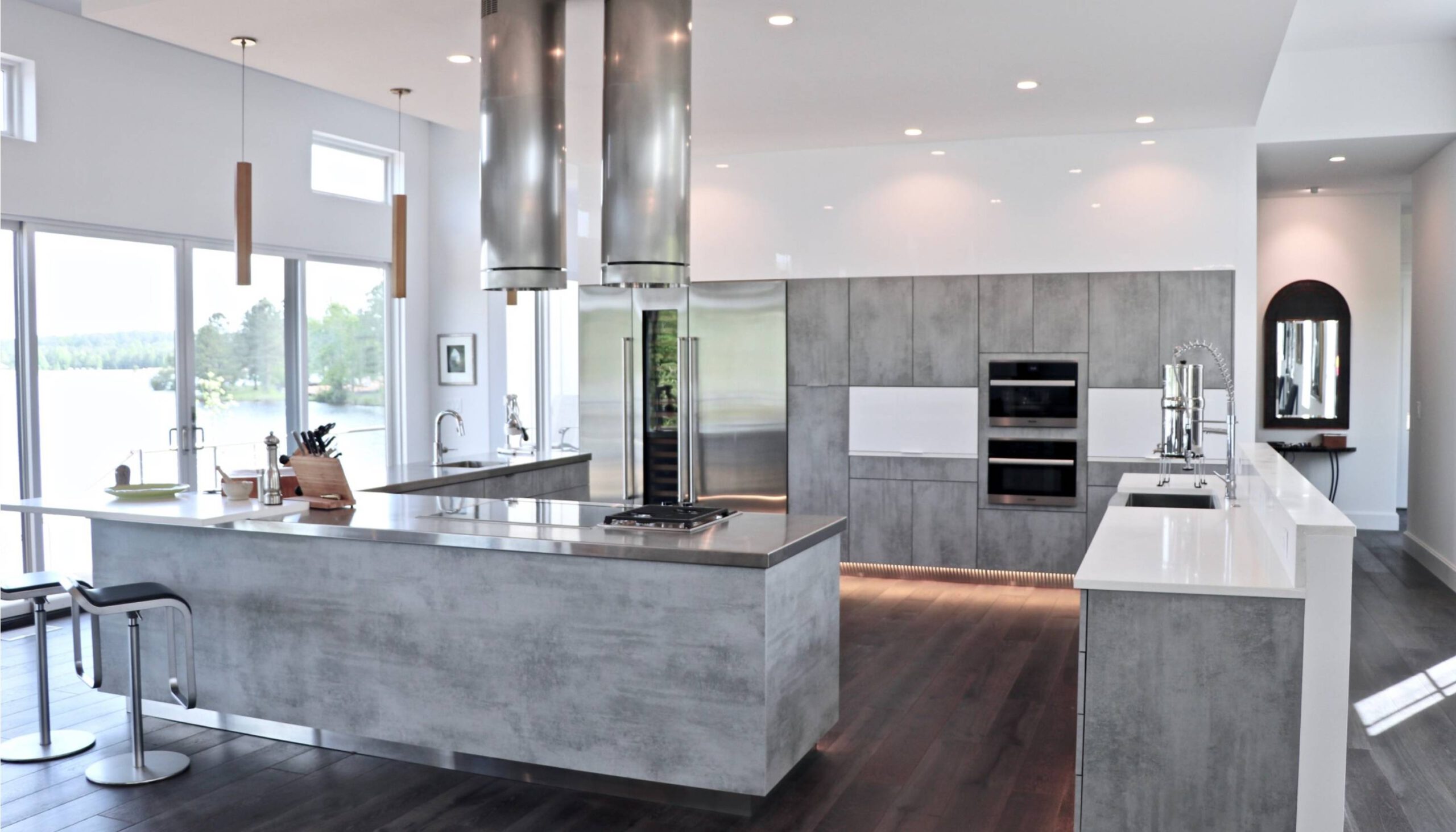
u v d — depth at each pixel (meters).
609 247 4.01
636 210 3.95
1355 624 6.18
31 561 6.18
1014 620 6.13
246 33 4.54
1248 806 3.00
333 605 4.04
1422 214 7.73
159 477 6.86
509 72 4.07
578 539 3.63
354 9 4.23
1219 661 3.00
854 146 7.20
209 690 4.30
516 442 6.99
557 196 4.16
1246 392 6.64
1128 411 6.84
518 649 3.75
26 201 5.96
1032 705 4.64
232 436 7.42
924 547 7.27
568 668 3.68
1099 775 3.11
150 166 6.67
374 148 8.50
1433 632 5.98
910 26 4.42
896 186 7.21
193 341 7.08
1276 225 9.35
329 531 3.91
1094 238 6.86
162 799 3.69
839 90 5.54
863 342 7.32
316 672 4.09
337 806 3.62
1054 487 7.00
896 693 4.81
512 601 3.75
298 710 4.13
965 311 7.11
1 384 5.99
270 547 4.14
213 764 4.01
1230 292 6.66
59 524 6.35
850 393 7.36
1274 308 9.38
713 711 3.49
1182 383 4.29
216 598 4.25
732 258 7.57
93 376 6.46
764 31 4.48
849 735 4.28
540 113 4.08
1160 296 6.75
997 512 7.12
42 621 4.19
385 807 3.62
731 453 7.59
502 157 4.09
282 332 7.81
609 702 3.63
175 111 6.83
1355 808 3.66
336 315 8.30
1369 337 9.23
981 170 7.04
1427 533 7.75
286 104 7.64
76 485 6.38
